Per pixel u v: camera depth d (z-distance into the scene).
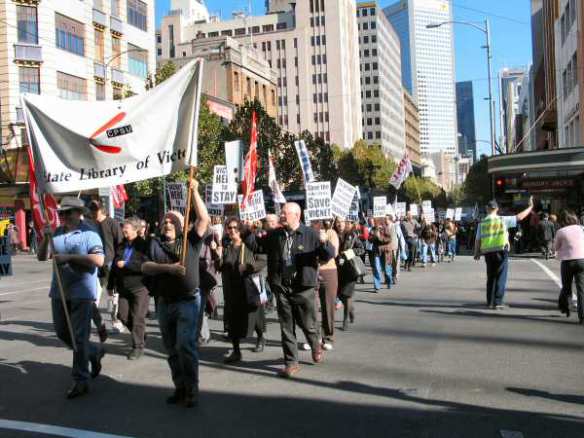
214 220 14.35
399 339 8.73
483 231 11.44
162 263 5.71
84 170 6.06
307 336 7.21
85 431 5.05
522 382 6.34
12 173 31.69
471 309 11.50
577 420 5.16
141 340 7.92
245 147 44.97
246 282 7.55
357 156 89.12
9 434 5.00
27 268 25.69
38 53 34.84
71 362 7.70
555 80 52.94
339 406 5.64
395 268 16.48
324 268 8.13
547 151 24.80
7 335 9.62
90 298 6.03
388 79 162.25
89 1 38.91
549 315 10.66
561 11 47.12
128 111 6.04
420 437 4.81
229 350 8.33
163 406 5.75
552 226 24.91
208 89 64.06
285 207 6.92
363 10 151.75
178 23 117.44
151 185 32.75
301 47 121.12
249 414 5.46
